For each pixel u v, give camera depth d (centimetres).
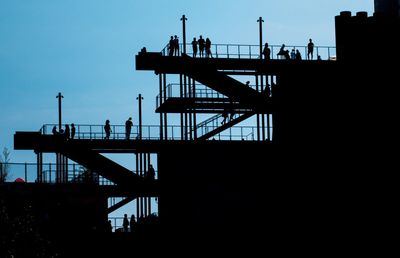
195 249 8725
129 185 8831
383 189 8688
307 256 8825
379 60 8988
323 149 9031
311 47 9388
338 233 8756
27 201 7962
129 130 8900
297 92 9275
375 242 8556
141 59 9031
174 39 9181
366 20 9119
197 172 8994
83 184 8569
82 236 8219
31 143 8656
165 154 8994
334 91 9081
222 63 9131
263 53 9244
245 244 8850
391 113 8875
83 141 8738
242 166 9100
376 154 8794
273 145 9188
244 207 9019
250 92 9225
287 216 9000
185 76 9250
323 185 8969
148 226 8756
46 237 7575
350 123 8938
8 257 6688
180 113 9512
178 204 8888
